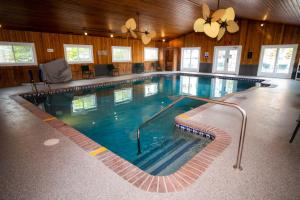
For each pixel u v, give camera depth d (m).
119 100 6.38
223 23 4.23
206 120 3.34
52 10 5.97
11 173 1.87
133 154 2.94
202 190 1.58
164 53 13.41
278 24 8.90
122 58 11.63
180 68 13.39
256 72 10.01
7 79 7.39
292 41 8.68
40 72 7.86
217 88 8.37
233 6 6.12
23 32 7.57
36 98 6.27
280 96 5.31
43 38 8.16
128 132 3.85
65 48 8.95
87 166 1.96
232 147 2.33
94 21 7.57
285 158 2.08
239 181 1.69
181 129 3.35
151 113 5.06
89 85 7.65
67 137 2.69
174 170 2.44
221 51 11.12
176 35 12.49
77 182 1.71
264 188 1.61
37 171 1.89
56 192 1.59
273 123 3.19
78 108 5.49
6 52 7.33
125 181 1.71
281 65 9.23
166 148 3.03
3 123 3.28
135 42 12.05
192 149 2.91
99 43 10.27
